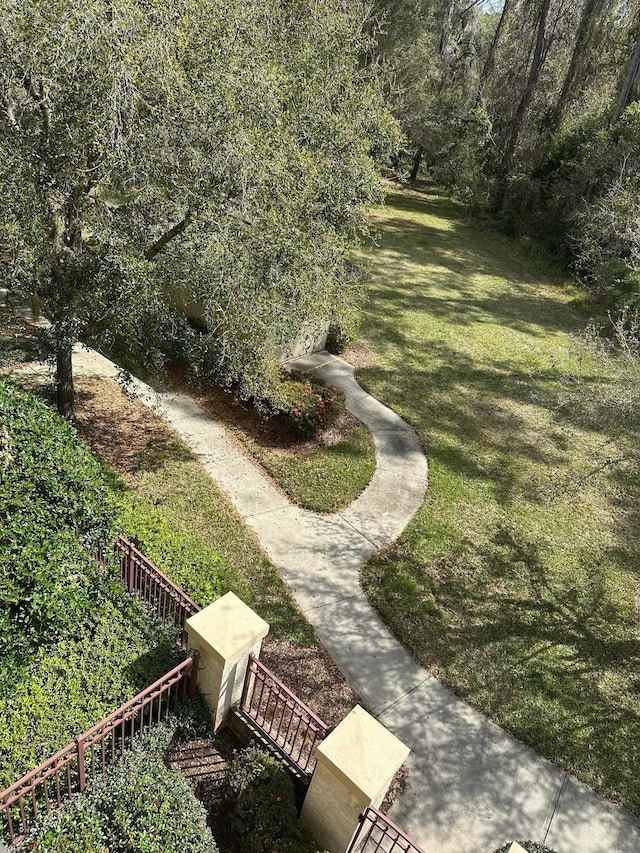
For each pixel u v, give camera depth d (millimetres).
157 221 6367
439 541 7957
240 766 4277
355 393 11344
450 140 26203
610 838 4953
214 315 7410
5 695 3961
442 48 29562
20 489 4816
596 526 8844
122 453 8219
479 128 24406
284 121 7191
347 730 3908
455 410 11383
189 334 7695
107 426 8695
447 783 5098
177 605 5098
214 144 5695
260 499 8031
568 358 13961
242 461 8719
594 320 16234
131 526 5824
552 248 21641
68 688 4172
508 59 27250
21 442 5281
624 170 17656
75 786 3875
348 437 9828
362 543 7648
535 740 5625
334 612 6539
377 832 4594
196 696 4676
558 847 4797
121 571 5441
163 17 5340
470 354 13789
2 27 4910
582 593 7547
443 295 17219
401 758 3822
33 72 5219
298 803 4348
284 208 6652
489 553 7930
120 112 5262
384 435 10164
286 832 3943
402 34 22266
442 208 27703
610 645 6863
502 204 24438
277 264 6809
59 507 4867
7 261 6465
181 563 5645
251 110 6109
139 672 4453
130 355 7281
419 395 11695
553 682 6254
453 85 27891
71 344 6766
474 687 6031
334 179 8109
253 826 3949
